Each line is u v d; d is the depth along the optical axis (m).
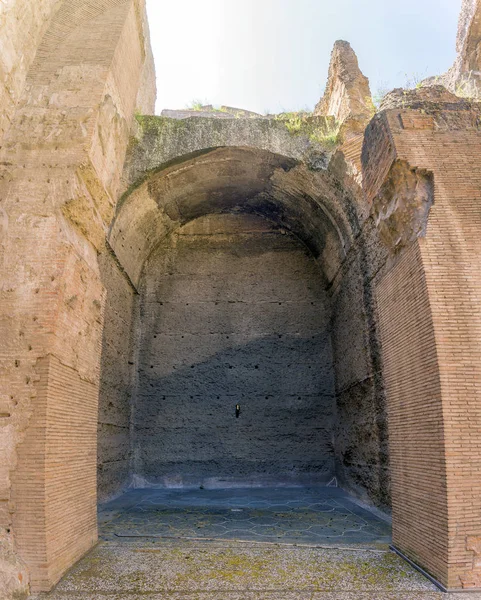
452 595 4.42
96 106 6.59
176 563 5.44
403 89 7.86
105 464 9.55
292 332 12.27
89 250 6.71
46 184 5.99
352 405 10.21
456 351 5.07
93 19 7.60
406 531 5.53
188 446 11.48
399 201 6.05
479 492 4.69
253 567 5.31
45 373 5.09
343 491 10.62
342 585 4.76
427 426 5.12
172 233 12.86
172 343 12.09
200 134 9.56
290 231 12.90
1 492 4.78
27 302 5.36
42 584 4.61
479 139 6.16
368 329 9.06
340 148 8.70
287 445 11.58
